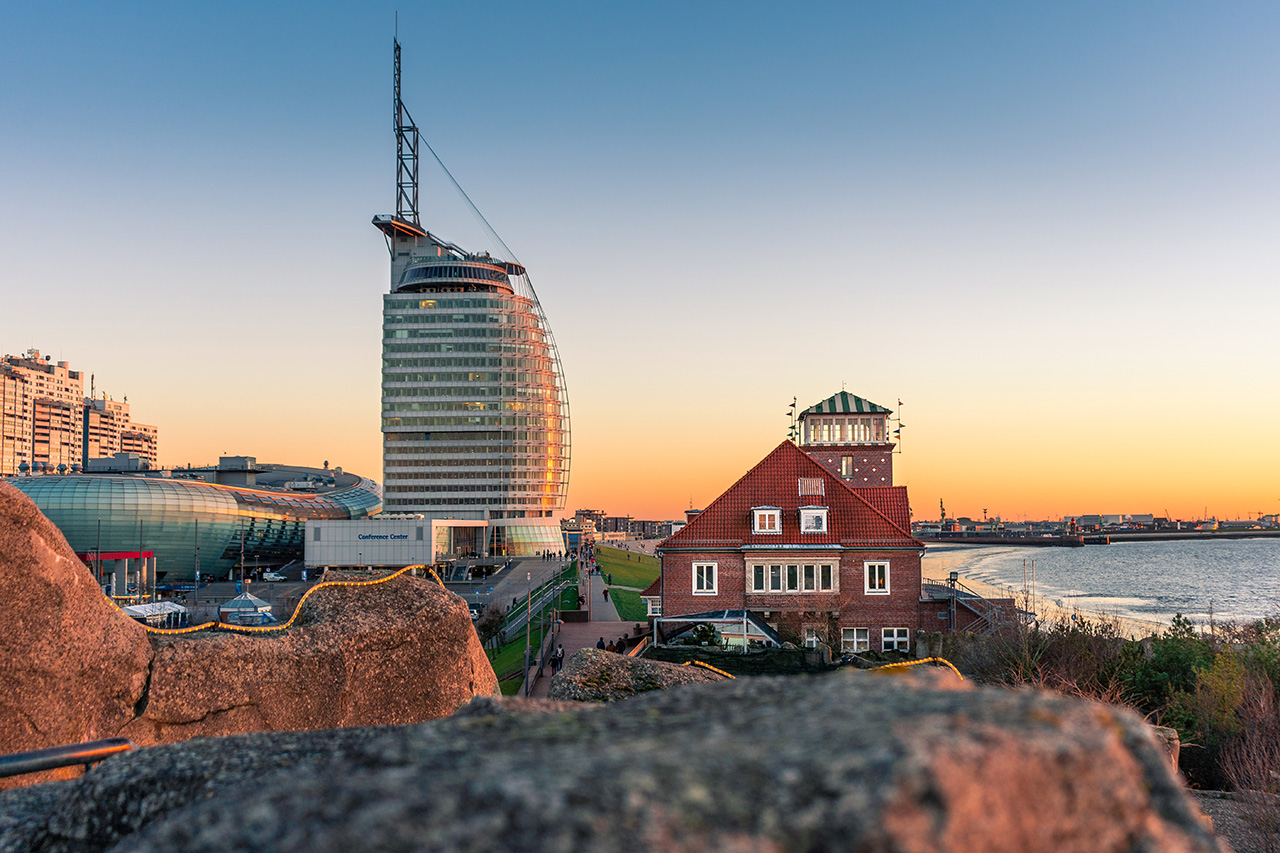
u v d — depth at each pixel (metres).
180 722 9.55
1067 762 2.75
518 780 2.79
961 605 45.50
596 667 12.60
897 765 2.53
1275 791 20.09
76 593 9.26
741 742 2.98
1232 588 169.12
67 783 5.83
